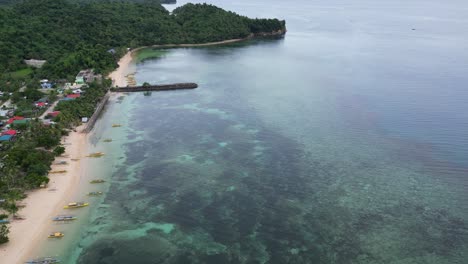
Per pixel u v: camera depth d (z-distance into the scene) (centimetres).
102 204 9725
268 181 10844
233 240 8512
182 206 9694
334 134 14012
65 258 7906
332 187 10575
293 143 13250
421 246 8362
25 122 13500
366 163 11888
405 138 13650
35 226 8769
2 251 7956
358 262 7906
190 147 12900
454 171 11406
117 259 7925
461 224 9069
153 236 8612
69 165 11525
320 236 8656
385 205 9781
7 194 9356
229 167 11588
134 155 12312
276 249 8250
